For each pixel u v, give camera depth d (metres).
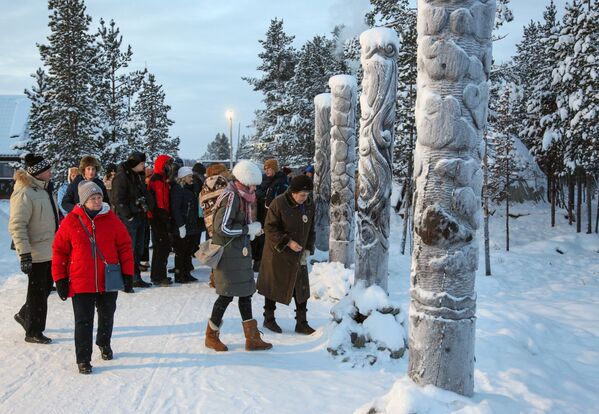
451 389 3.14
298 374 4.65
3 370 4.67
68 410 3.86
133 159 8.09
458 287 3.13
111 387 4.29
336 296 7.76
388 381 4.57
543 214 24.05
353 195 9.01
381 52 5.65
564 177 24.78
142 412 3.83
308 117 28.08
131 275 4.96
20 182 5.40
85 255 4.64
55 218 5.61
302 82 28.45
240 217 5.29
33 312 5.44
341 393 4.23
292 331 6.24
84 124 20.27
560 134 21.67
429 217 3.14
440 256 3.13
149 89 29.91
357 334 5.22
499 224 22.84
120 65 24.83
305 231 6.05
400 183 20.77
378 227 5.66
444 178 3.11
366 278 5.68
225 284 5.21
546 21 32.44
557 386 4.46
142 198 8.16
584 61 19.52
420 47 3.17
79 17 20.27
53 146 20.08
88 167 7.38
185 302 7.43
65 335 5.79
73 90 20.06
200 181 10.50
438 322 3.13
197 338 5.72
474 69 3.06
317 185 11.41
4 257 12.07
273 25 31.88
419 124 3.17
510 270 15.78
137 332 5.92
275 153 28.78
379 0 16.98
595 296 11.89
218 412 3.83
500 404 3.14
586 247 19.36
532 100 23.97
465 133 3.07
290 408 3.92
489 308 7.45
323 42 28.53
